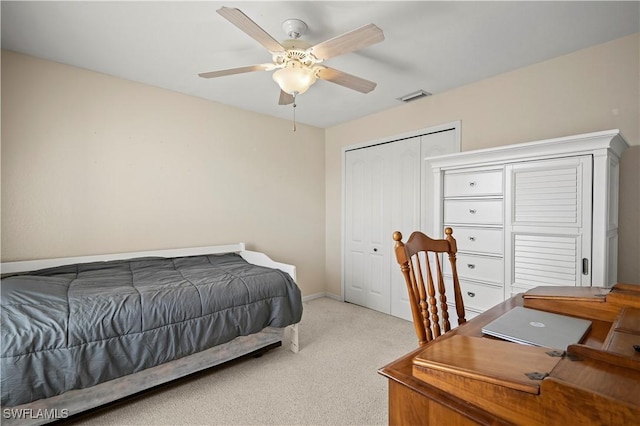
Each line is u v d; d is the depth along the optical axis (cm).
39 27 194
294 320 243
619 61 209
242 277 232
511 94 257
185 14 181
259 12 178
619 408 46
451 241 146
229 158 335
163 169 291
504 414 56
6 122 220
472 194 230
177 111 298
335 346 264
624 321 86
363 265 380
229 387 202
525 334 89
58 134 240
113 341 164
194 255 304
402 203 339
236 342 223
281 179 380
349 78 202
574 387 50
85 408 165
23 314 151
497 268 216
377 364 233
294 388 201
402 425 69
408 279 116
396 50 222
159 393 194
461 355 69
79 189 249
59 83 240
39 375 143
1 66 218
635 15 182
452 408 60
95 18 185
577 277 183
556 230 190
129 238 273
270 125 369
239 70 191
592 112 219
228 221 335
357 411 179
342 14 180
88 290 185
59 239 241
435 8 176
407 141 333
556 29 197
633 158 204
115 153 265
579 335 88
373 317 339
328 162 424
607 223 175
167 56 230
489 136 270
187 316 190
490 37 206
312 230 413
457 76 266
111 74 261
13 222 224
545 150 192
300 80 185
